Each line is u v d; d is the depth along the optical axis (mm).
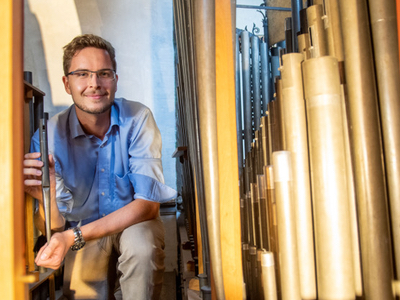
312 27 770
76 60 2520
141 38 3434
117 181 2535
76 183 2561
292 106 728
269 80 2811
